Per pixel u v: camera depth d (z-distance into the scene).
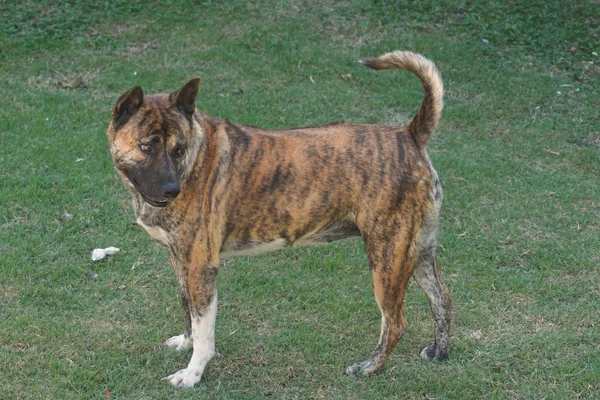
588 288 3.76
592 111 4.75
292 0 5.58
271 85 4.77
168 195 3.17
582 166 4.40
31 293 3.62
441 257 3.88
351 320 3.62
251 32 5.18
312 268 3.83
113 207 4.01
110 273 3.73
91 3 5.38
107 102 4.59
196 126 3.26
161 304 3.64
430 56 5.05
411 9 5.55
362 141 3.34
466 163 4.33
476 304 3.69
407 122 4.59
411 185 3.32
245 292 3.71
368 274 3.82
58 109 4.50
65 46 4.93
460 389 3.39
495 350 3.52
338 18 5.41
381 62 3.36
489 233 3.99
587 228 4.04
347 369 3.43
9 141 4.28
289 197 3.33
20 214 3.94
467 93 4.82
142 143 3.19
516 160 4.41
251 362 3.45
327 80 4.83
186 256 3.31
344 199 3.33
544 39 5.33
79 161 4.20
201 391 3.34
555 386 3.40
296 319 3.62
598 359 3.48
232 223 3.33
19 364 3.38
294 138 3.35
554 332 3.58
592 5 5.64
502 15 5.56
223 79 4.78
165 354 3.45
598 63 5.17
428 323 3.63
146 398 3.31
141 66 4.82
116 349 3.45
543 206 4.14
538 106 4.77
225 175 3.30
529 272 3.83
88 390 3.32
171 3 5.43
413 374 3.43
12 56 4.85
